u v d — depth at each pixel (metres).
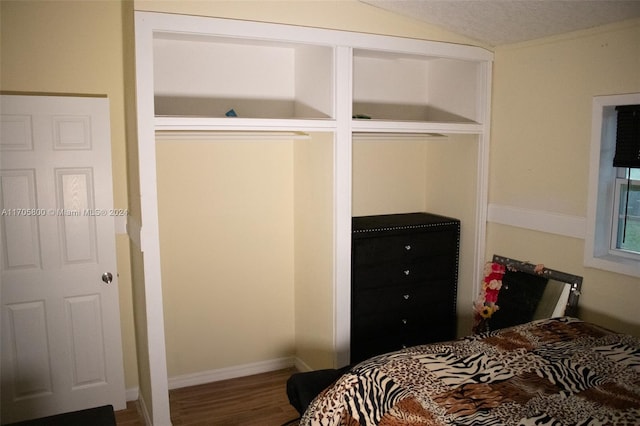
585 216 2.98
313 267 3.55
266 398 3.45
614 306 2.87
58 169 3.06
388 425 2.04
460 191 3.76
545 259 3.25
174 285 3.49
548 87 3.16
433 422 1.92
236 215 3.62
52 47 2.99
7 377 3.08
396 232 3.50
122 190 3.25
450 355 2.38
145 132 2.66
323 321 3.46
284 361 3.92
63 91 3.04
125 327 3.37
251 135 3.21
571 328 2.65
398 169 3.99
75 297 3.19
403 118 3.91
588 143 2.94
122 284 3.33
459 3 2.79
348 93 3.14
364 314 3.47
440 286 3.76
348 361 3.39
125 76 3.09
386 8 3.09
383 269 3.50
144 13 2.57
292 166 3.75
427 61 3.93
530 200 3.33
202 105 3.27
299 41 2.95
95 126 3.10
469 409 1.96
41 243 3.07
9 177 2.97
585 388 2.08
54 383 3.19
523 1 2.61
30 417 3.15
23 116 2.95
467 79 3.62
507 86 3.44
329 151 3.22
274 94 3.50
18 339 3.08
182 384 3.60
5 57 2.90
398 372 2.23
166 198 3.39
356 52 3.38
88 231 3.17
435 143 3.97
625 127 2.79
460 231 3.79
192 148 3.42
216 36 2.80
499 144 3.53
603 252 2.99
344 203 3.23
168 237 3.43
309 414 2.27
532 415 1.90
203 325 3.62
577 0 2.50
